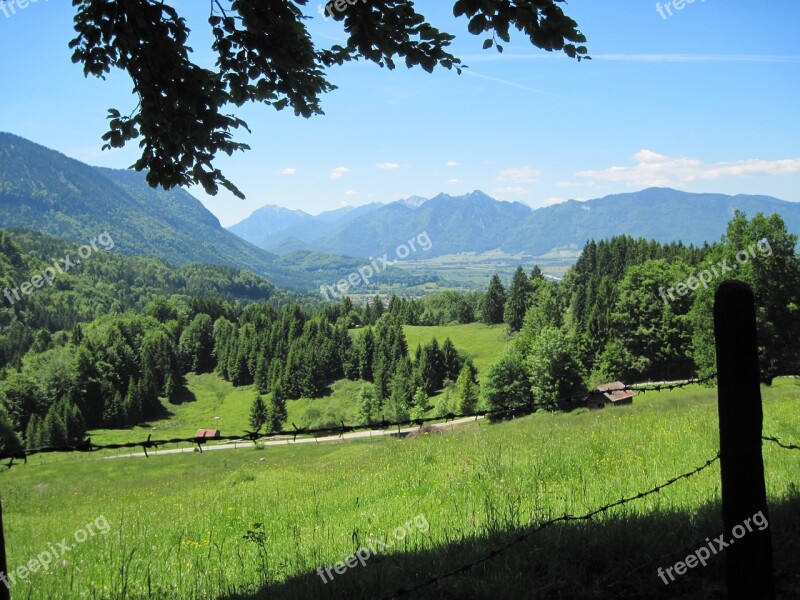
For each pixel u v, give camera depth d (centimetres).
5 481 3912
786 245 4953
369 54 558
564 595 473
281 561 665
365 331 16962
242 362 18025
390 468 1600
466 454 1552
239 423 14675
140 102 578
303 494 1460
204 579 614
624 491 783
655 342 8819
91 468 4950
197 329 19312
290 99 619
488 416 4378
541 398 7594
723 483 387
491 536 610
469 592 486
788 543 539
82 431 12362
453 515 810
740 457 379
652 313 8900
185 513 1411
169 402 16525
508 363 8212
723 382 380
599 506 699
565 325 15050
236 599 536
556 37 478
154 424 14562
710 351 5303
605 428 1694
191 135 581
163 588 611
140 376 15725
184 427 14388
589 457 1160
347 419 12619
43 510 2248
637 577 493
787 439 1069
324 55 583
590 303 14025
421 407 12150
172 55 541
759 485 379
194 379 18500
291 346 17062
